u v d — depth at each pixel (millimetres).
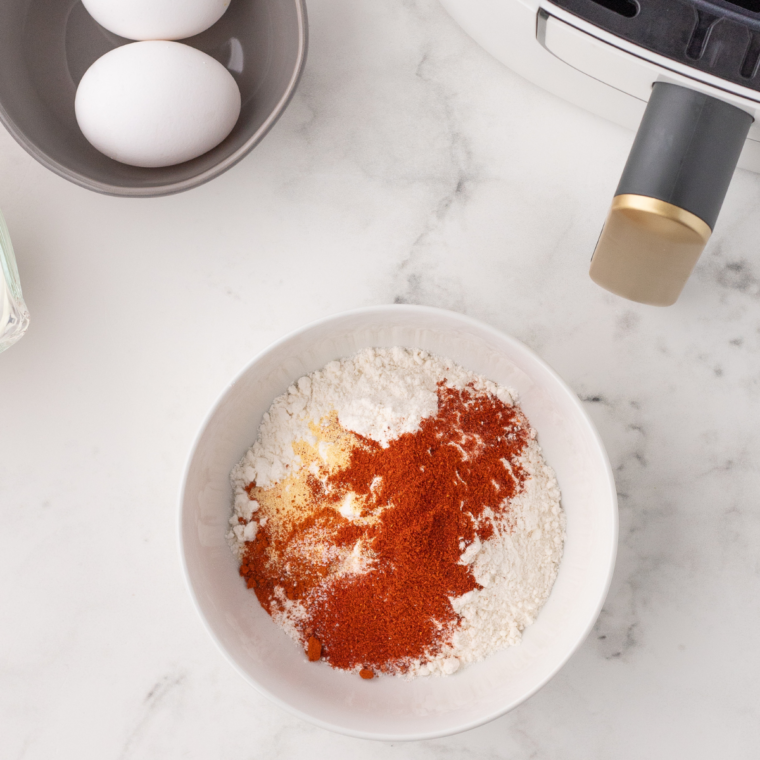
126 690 849
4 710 850
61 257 845
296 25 750
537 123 833
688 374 837
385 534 734
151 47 737
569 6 619
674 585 836
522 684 710
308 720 703
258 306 846
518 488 766
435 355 805
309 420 781
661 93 644
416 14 833
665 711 834
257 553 773
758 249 833
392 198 842
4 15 768
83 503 850
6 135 838
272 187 843
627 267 690
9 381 848
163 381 846
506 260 840
